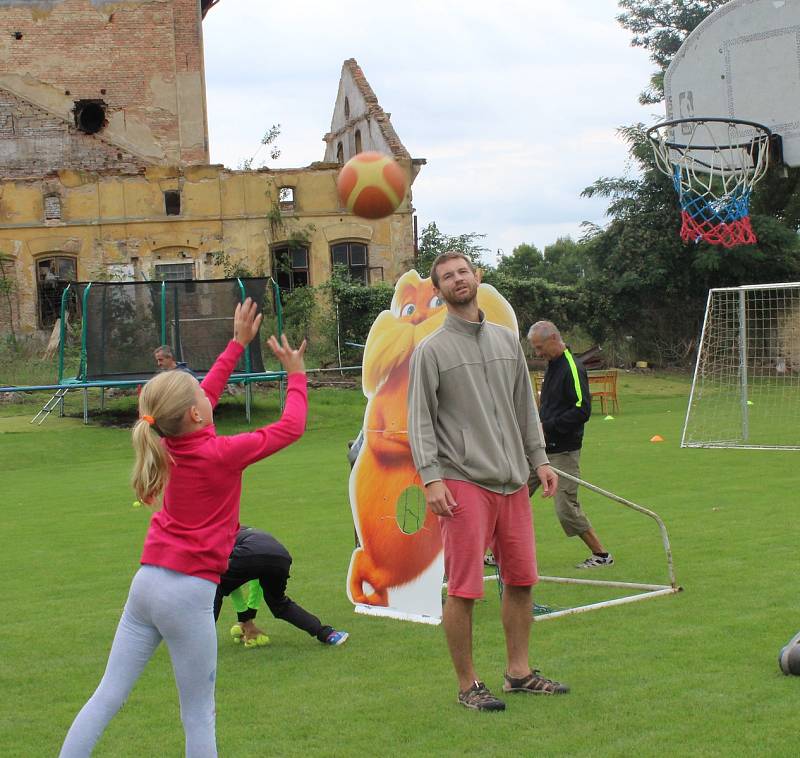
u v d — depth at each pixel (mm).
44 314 32344
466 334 5273
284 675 5957
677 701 5121
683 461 15633
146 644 4062
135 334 24188
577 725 4863
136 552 9898
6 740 5039
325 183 33469
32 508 13328
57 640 6840
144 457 4004
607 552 8539
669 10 41094
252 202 33125
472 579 5145
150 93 38094
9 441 21266
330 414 25109
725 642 6090
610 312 37031
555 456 8312
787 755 4383
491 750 4602
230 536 4137
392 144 34812
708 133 17797
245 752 4723
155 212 32781
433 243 36281
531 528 5344
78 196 32469
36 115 35500
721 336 36969
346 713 5211
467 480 5145
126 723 5246
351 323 31484
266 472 16172
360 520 7559
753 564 8172
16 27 37406
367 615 7391
